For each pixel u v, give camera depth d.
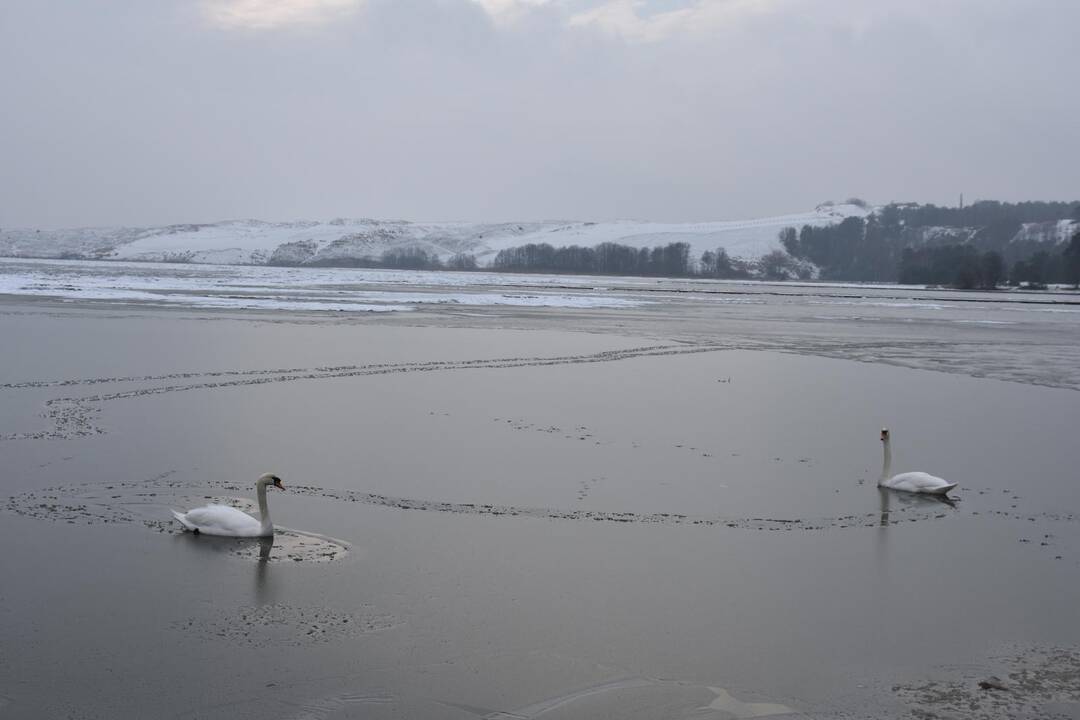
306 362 35.28
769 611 12.45
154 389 28.00
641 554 14.50
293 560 13.85
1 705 9.73
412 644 11.26
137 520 15.50
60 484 17.41
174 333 44.16
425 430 23.23
